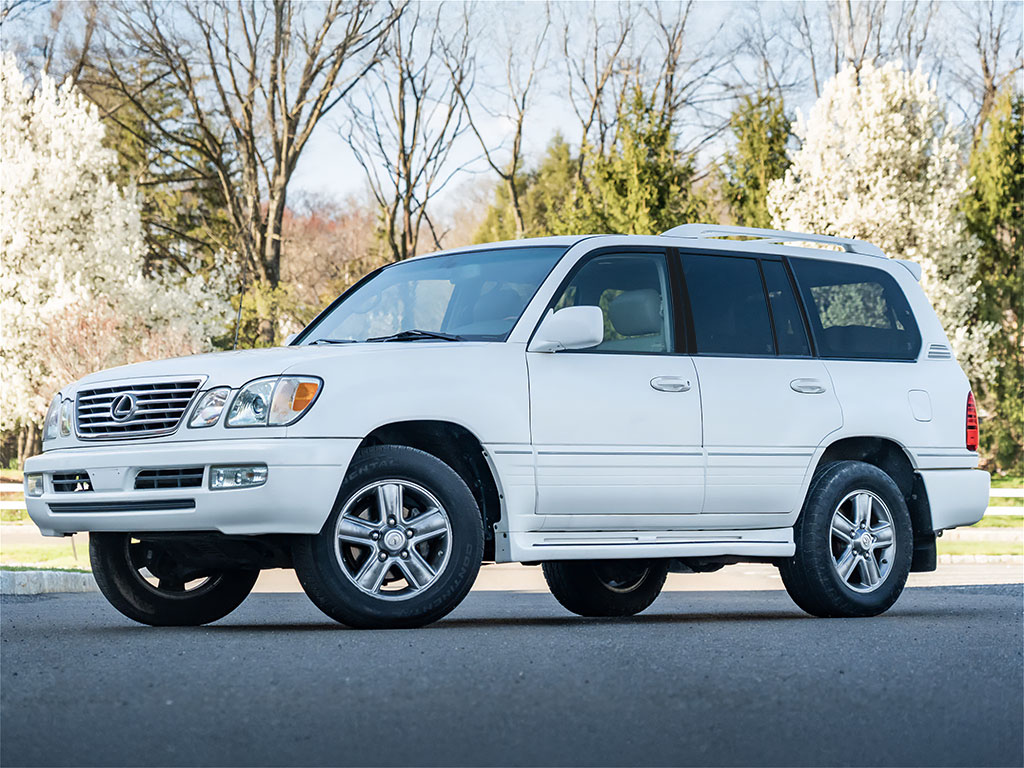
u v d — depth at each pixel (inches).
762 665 245.1
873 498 382.9
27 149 1348.4
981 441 1440.7
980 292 1438.2
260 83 1599.4
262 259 1592.0
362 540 309.7
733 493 358.0
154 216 1582.2
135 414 313.9
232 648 267.7
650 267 361.4
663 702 203.5
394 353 319.6
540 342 334.6
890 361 395.9
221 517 300.8
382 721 187.2
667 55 1593.3
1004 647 280.4
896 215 1338.6
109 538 345.7
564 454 332.8
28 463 331.6
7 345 1295.5
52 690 215.9
